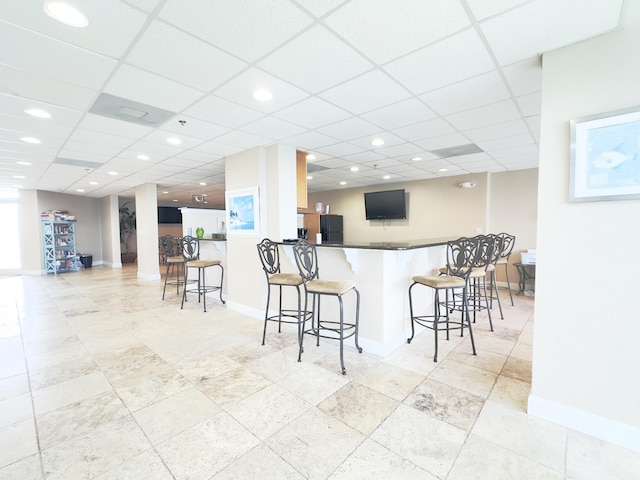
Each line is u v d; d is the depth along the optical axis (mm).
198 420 1932
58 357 2891
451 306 3904
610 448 1655
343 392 2244
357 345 2914
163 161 4773
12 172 5625
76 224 9703
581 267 1755
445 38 1740
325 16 1546
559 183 1806
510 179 5781
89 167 5211
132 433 1812
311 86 2318
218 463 1581
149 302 5082
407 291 3285
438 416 1951
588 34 1671
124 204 11328
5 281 7363
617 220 1648
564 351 1822
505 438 1744
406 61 1987
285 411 2020
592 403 1750
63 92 2367
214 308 4664
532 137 3654
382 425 1869
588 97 1713
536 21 1583
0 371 2609
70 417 1967
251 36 1702
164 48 1805
